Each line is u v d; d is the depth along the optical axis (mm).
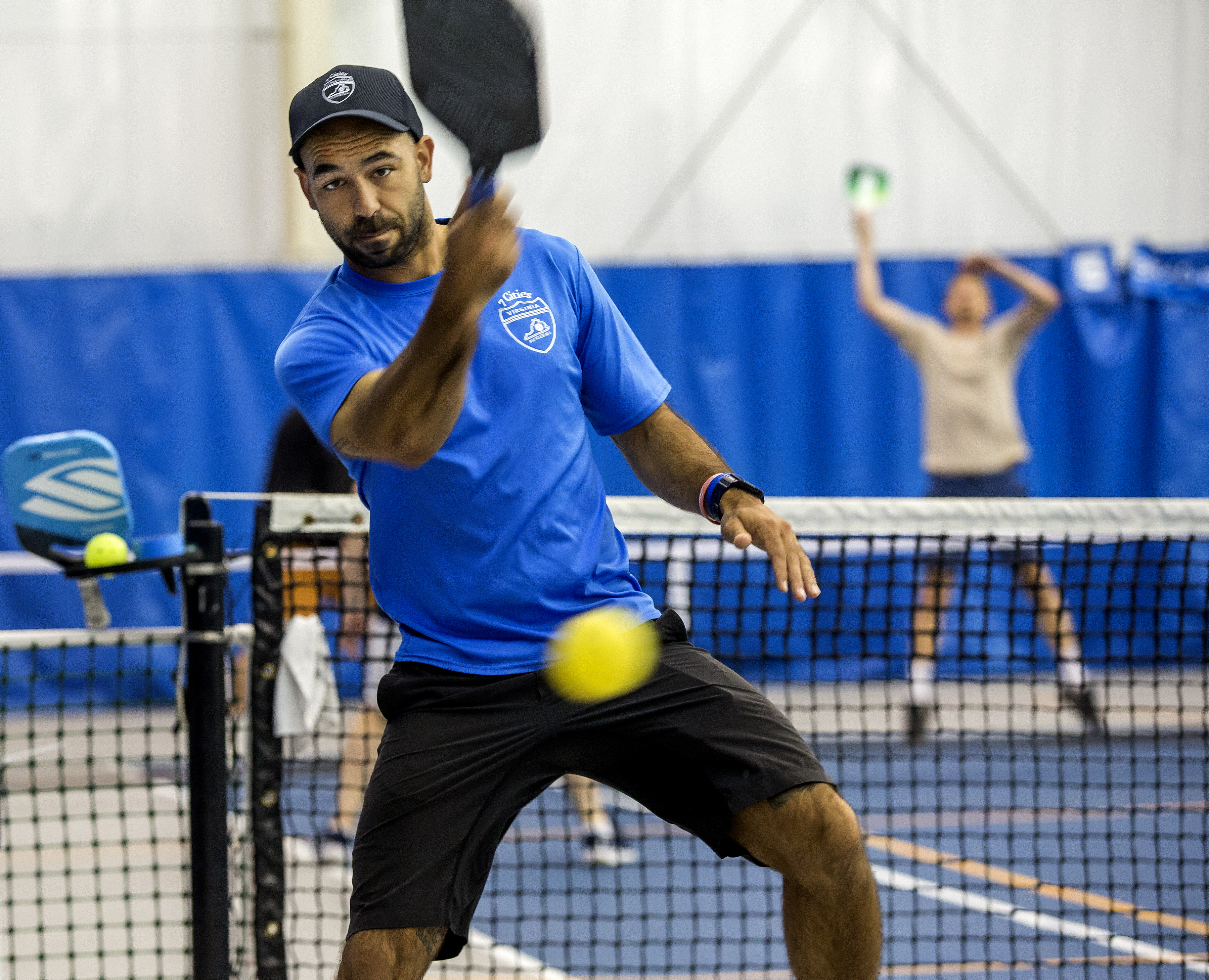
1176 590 30953
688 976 14641
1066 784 23031
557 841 20547
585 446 9641
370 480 9398
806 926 9156
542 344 9336
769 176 35469
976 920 16422
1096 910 16688
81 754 26125
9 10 33781
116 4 34000
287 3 33781
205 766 11070
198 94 34312
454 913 8844
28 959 13586
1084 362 34281
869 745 26094
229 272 32469
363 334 9086
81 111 34062
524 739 9125
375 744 18078
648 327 33438
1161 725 27078
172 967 14711
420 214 9188
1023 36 35750
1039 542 15180
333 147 8781
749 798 8922
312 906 16469
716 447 33469
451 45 7883
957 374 29750
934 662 15656
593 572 9570
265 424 32500
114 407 32312
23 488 10938
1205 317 34438
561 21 35000
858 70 35500
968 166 35875
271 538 11969
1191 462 34406
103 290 32312
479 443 9070
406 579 9344
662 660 9445
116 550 10992
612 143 35219
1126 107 36031
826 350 33500
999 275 30094
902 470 33688
